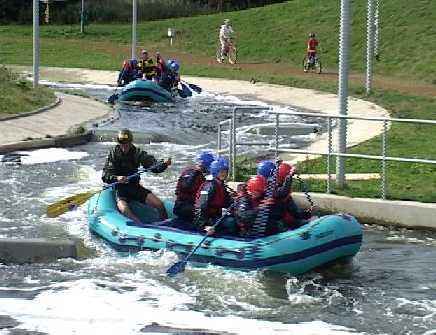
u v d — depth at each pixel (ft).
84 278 36.86
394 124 80.69
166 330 30.73
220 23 183.83
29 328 30.76
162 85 115.03
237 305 33.88
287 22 172.55
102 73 140.36
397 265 39.68
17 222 46.68
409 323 32.30
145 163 43.57
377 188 50.49
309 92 114.62
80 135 75.56
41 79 132.46
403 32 148.56
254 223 37.81
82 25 196.54
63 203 44.96
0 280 36.47
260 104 109.60
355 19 160.45
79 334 30.22
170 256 38.42
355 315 33.06
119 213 42.50
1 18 219.61
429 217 45.70
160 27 192.44
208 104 109.40
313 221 38.19
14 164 63.93
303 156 65.00
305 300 34.63
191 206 40.22
